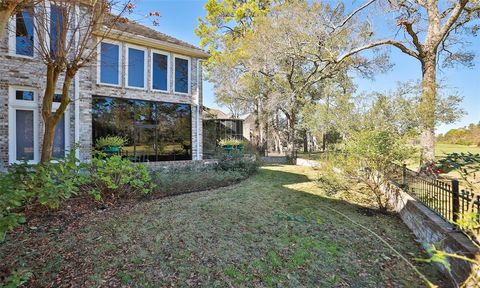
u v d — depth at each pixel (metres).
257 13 21.27
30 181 4.98
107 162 6.85
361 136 6.90
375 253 4.33
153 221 5.31
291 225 5.40
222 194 7.99
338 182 7.19
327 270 3.76
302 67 18.69
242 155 12.92
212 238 4.62
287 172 13.51
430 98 8.96
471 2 10.98
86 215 5.54
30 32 8.76
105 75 10.86
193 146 13.37
